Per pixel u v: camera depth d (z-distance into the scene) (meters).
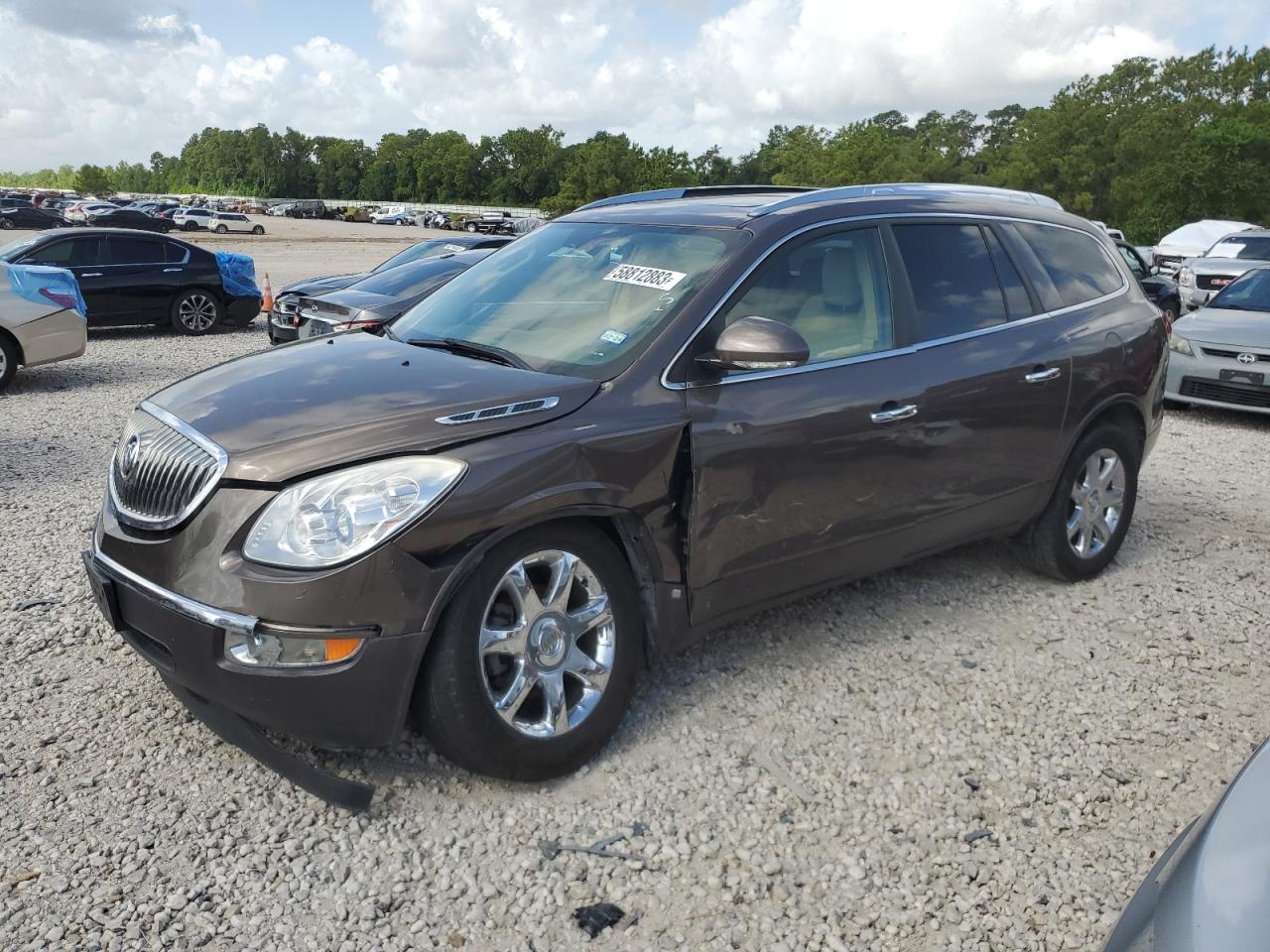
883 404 3.81
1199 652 4.30
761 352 3.20
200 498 2.84
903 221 4.16
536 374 3.30
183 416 3.13
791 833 3.00
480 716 2.94
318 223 78.00
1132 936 1.60
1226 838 1.62
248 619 2.72
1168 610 4.73
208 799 3.06
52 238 13.87
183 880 2.72
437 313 4.05
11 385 10.39
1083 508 4.91
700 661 4.02
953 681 3.94
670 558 3.34
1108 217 73.88
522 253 4.30
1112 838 3.04
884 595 4.76
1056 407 4.51
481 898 2.69
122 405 9.34
